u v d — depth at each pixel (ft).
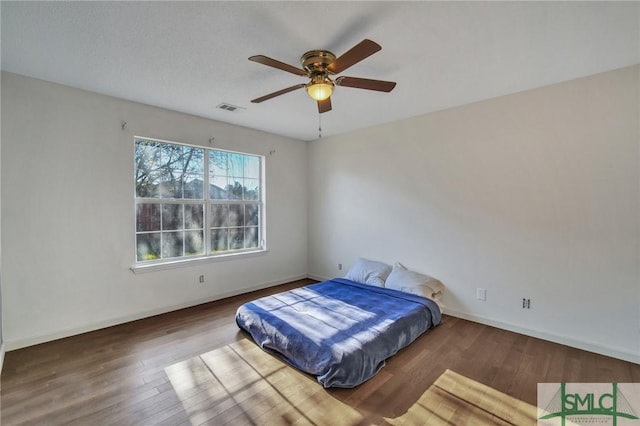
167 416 5.66
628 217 7.70
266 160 14.40
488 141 9.91
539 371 7.23
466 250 10.52
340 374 6.47
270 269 14.71
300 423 5.50
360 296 10.59
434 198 11.30
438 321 9.96
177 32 6.13
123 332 9.36
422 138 11.59
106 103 9.66
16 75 8.12
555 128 8.66
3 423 5.46
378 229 13.14
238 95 9.62
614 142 7.82
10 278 8.08
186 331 9.45
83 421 5.52
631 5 5.27
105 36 6.27
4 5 5.20
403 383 6.74
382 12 5.49
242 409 5.86
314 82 6.69
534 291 9.14
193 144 11.75
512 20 5.73
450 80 8.43
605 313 8.04
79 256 9.23
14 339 8.15
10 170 8.07
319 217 15.71
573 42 6.49
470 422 5.54
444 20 5.73
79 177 9.20
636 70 7.52
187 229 12.00
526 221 9.24
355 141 13.94
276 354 7.96
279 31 6.09
